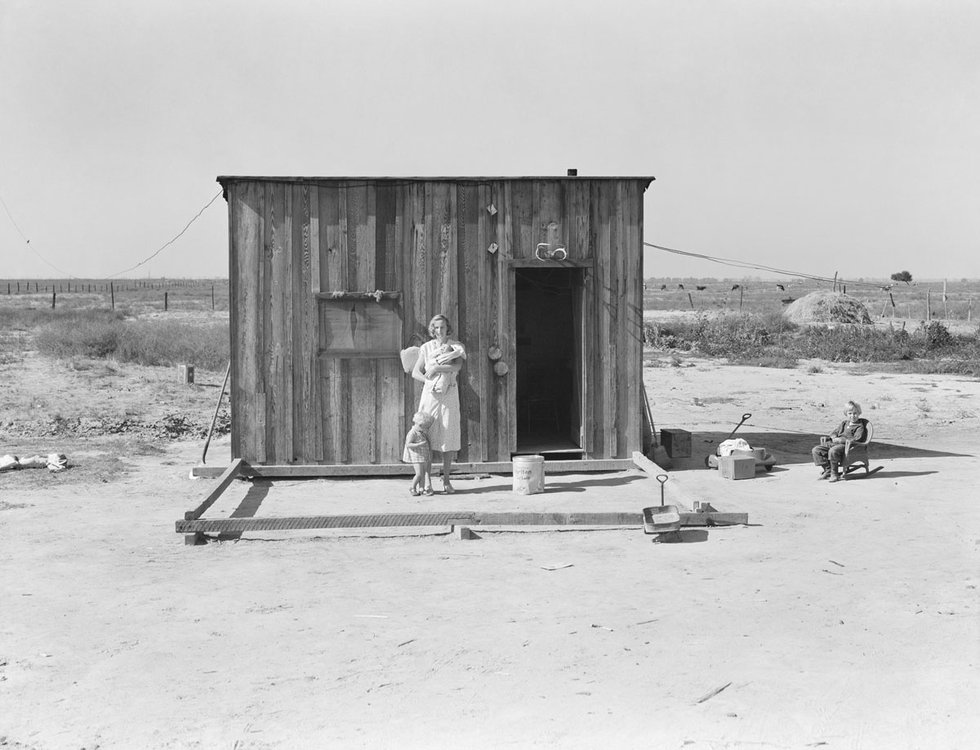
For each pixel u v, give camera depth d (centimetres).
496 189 1550
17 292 12456
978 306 7781
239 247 1517
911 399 2522
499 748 598
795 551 1073
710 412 2344
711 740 606
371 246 1534
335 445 1534
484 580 969
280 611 875
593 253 1573
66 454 1683
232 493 1414
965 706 656
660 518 1129
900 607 872
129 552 1083
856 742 602
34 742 617
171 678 721
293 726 635
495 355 1551
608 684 699
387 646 782
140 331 3262
